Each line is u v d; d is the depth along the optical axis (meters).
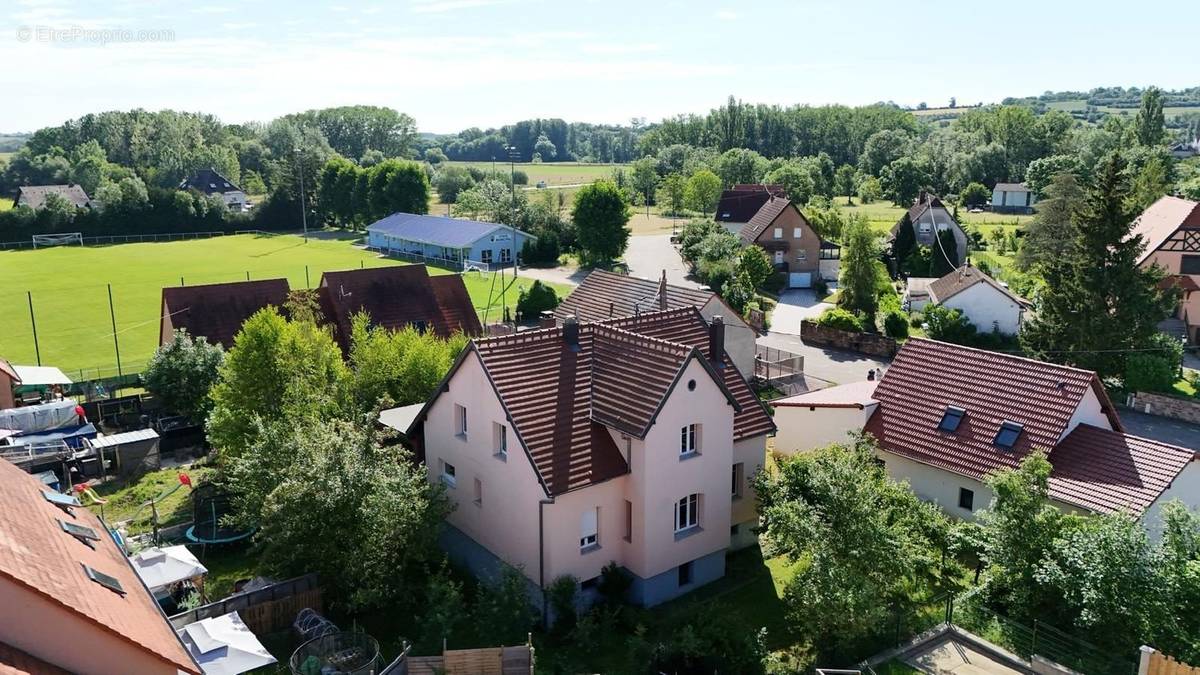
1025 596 26.11
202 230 154.00
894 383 40.62
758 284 87.31
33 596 17.00
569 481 28.59
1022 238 101.69
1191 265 67.88
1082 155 160.62
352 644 26.86
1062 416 34.88
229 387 38.53
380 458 29.58
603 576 30.30
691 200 164.50
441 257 118.19
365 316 47.75
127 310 83.12
